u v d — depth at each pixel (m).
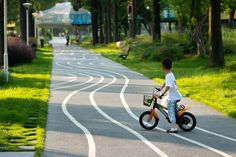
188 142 19.28
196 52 70.38
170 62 21.58
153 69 56.44
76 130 21.67
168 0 68.44
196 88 37.31
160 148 18.12
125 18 143.00
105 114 26.25
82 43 151.75
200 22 66.75
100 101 31.36
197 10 66.62
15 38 69.00
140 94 35.06
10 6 111.56
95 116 25.59
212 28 53.91
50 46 128.12
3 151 17.23
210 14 54.25
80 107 28.75
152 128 22.05
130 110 27.72
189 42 71.94
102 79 46.53
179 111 21.56
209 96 32.91
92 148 18.05
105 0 131.12
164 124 23.30
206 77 43.62
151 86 40.31
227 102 30.14
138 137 20.22
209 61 54.22
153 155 16.97
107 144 18.77
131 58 75.50
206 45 68.69
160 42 75.69
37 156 16.39
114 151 17.56
